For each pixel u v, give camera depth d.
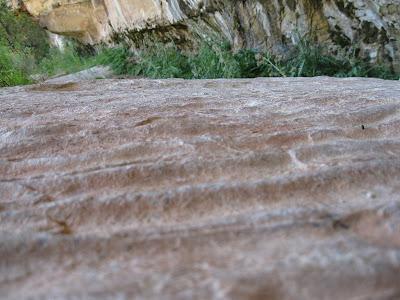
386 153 1.45
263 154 1.41
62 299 0.69
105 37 14.30
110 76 10.10
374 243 0.83
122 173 1.28
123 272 0.78
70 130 1.89
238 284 0.71
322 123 1.86
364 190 1.14
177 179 1.26
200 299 0.68
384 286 0.71
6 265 0.82
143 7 9.60
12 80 6.30
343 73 5.73
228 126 1.84
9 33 14.93
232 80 3.80
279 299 0.68
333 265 0.75
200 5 7.39
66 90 3.58
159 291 0.70
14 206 1.11
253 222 0.95
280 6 6.32
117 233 0.93
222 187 1.14
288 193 1.12
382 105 2.04
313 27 6.19
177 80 3.88
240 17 7.05
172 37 9.77
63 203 1.09
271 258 0.80
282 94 2.68
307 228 0.91
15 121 2.13
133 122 1.94
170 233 0.92
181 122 1.88
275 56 6.48
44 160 1.46
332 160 1.38
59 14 13.96
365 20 5.39
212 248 0.86
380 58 5.54
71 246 0.88
